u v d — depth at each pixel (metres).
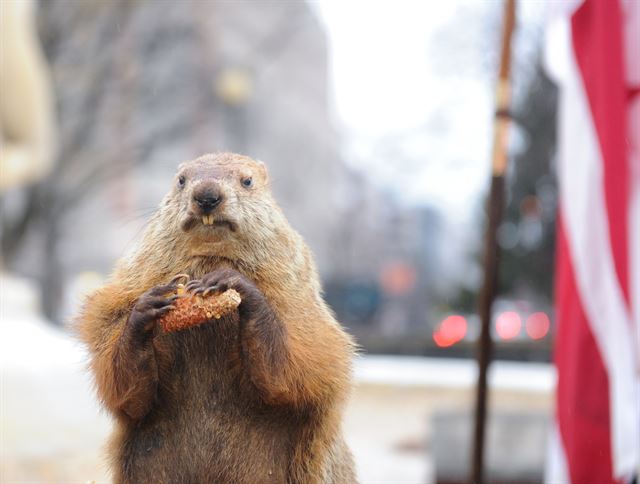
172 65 27.34
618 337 5.99
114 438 4.00
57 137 21.39
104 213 32.78
